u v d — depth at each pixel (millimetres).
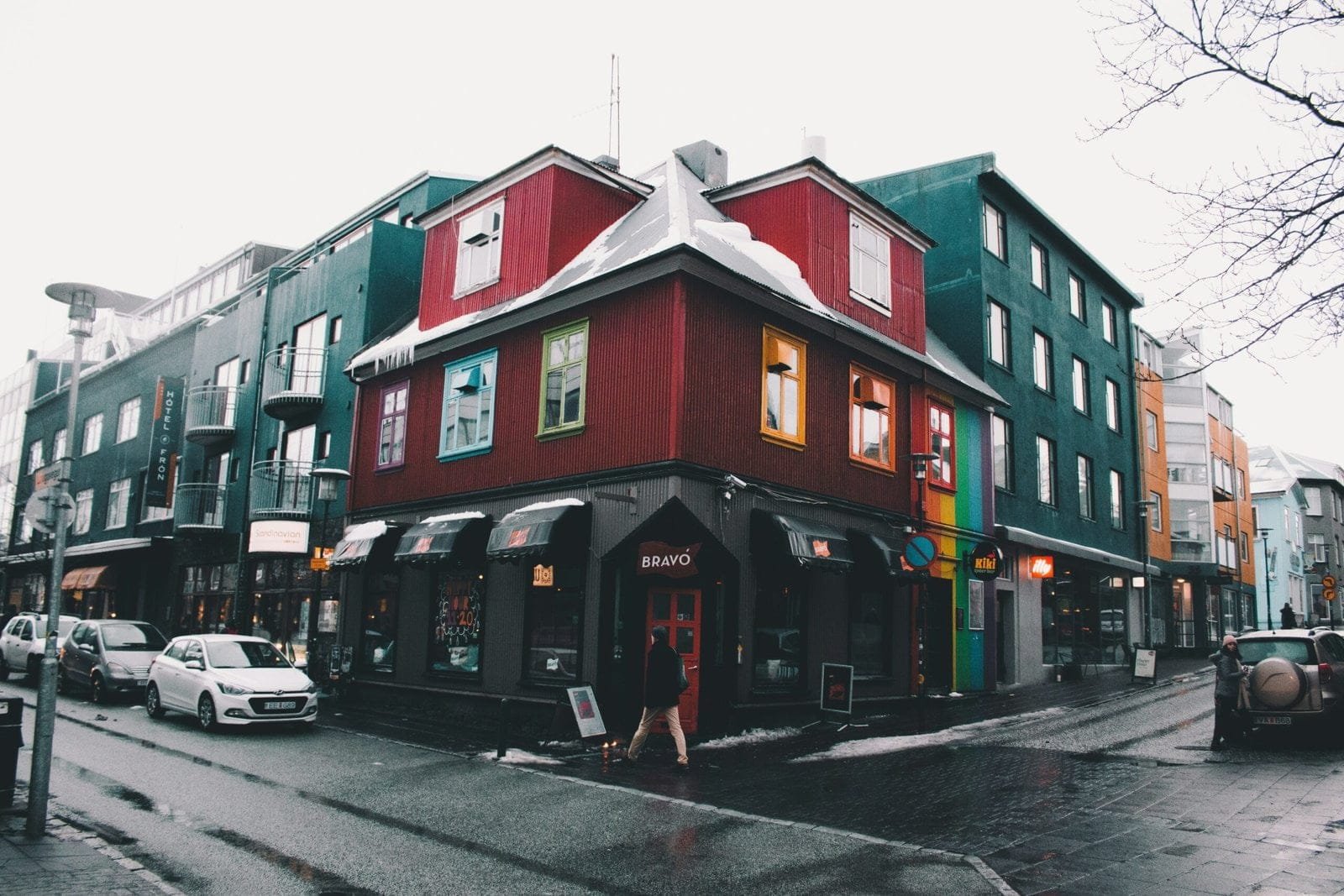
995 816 9219
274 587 24281
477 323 17547
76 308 9031
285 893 6695
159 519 30141
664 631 12055
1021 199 26062
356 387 21531
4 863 6973
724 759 12539
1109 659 29703
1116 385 32594
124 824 8641
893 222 20000
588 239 18234
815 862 7613
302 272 25547
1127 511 31953
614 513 14508
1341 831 8531
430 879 7078
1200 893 6766
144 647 20000
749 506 15094
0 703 9195
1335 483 65625
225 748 13289
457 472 17953
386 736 14781
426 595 18234
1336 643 14953
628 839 8312
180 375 31391
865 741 14094
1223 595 41906
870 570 16438
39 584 39625
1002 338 25047
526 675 15766
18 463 45188
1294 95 5730
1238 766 11914
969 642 20766
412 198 25484
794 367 16484
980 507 21828
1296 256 5887
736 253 16250
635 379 14727
